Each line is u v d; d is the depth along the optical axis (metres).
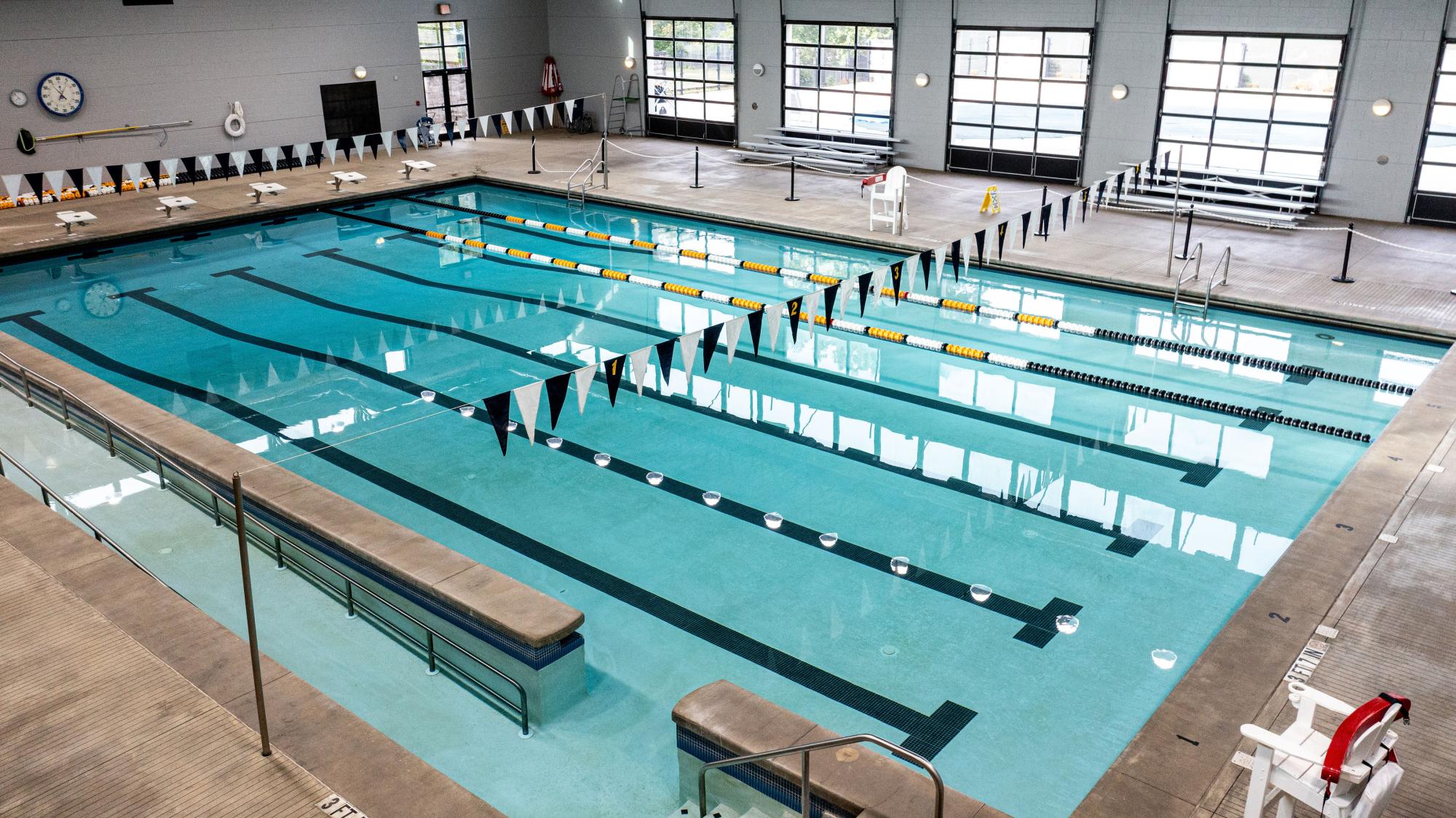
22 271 13.08
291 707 4.82
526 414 5.72
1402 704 3.52
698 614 6.17
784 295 11.80
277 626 6.05
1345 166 13.89
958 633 5.95
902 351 10.33
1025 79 16.22
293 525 6.49
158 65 17.09
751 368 9.93
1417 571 5.79
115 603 5.56
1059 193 15.69
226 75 17.89
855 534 7.02
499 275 12.92
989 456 8.09
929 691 5.46
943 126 17.36
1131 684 5.50
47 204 15.81
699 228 14.78
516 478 7.85
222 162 17.38
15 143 15.92
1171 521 7.10
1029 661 5.70
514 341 10.68
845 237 13.45
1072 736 5.12
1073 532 6.99
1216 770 4.39
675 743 5.16
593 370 5.96
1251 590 6.24
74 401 8.33
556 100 22.70
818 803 4.25
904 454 8.16
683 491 7.64
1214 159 14.91
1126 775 4.38
